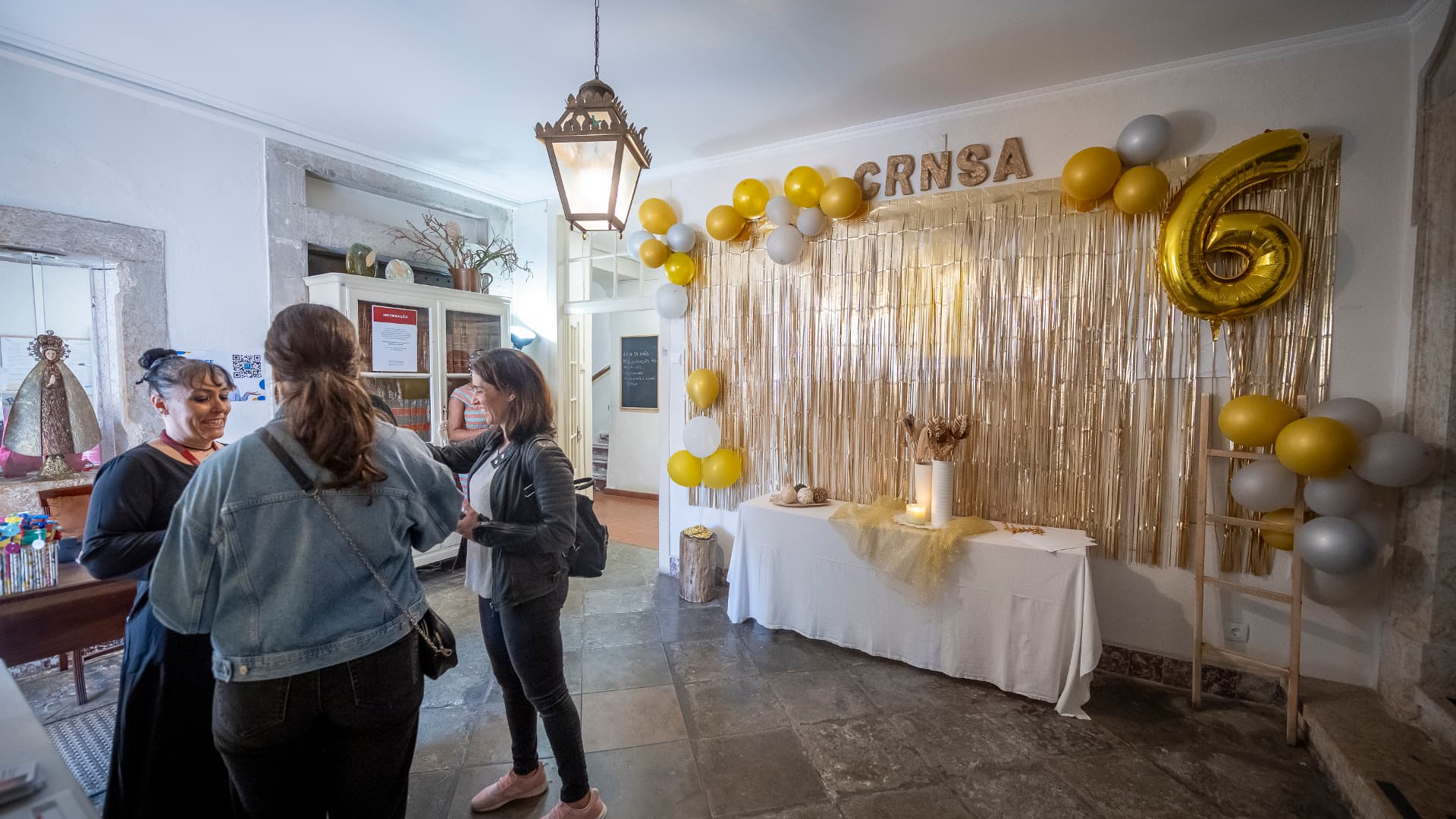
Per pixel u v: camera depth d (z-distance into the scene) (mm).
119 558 1332
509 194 4383
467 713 2377
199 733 1409
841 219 3229
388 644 1077
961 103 2914
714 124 3162
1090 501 2707
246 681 961
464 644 2955
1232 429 2207
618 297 4199
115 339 2744
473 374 1598
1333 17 2180
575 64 2561
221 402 1554
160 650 1375
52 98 2500
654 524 5312
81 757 2053
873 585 2777
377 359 3398
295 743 1018
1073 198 2686
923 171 3027
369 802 1094
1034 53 2449
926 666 2660
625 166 1843
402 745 1127
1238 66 2418
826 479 3342
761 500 3248
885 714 2383
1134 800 1909
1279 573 2418
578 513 1760
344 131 3314
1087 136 2688
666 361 3896
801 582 2973
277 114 3098
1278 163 2223
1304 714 2189
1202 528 2395
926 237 3018
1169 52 2430
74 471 2699
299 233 3307
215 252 2998
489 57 2510
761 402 3512
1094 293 2664
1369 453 1982
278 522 977
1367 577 2295
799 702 2465
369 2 2133
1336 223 2287
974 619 2547
